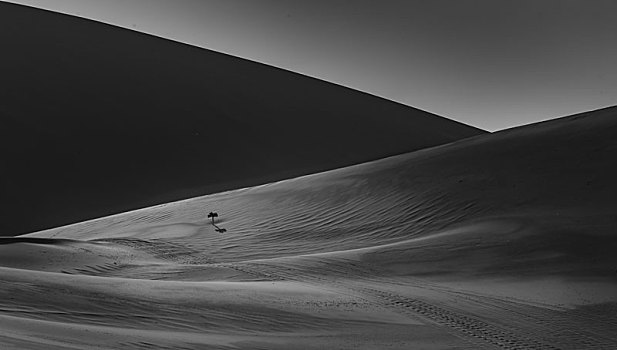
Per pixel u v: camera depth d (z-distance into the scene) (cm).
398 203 2744
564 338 1307
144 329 1049
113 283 1395
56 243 2322
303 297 1468
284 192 3300
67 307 1126
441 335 1252
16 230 3938
